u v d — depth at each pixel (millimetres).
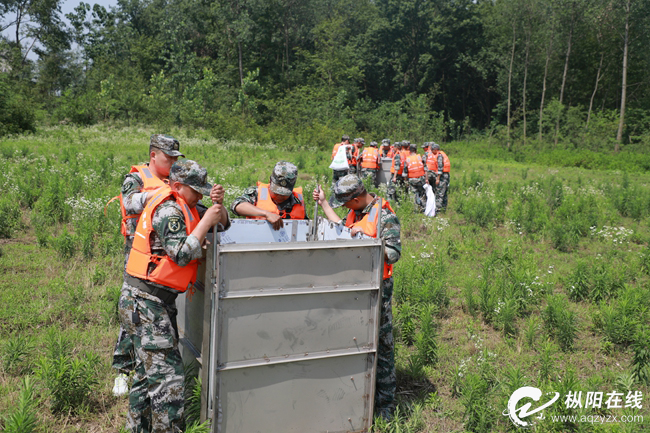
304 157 21797
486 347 4641
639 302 5906
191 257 2924
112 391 3861
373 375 3320
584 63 47000
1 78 28891
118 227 8117
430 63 54969
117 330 4910
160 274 3041
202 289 3244
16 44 61531
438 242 8898
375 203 3625
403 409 3844
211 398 2939
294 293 3021
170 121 36562
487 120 58000
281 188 4000
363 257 3188
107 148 21750
